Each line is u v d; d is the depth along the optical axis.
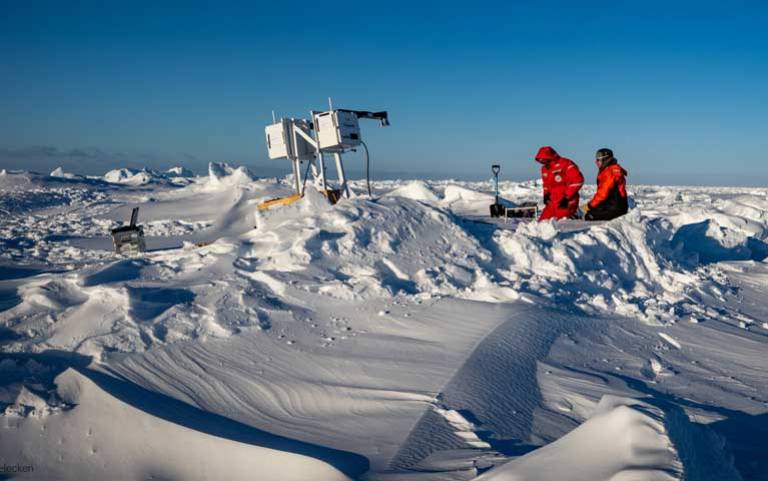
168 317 4.83
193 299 5.22
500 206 10.79
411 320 5.18
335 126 8.88
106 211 22.42
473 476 2.73
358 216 6.88
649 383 4.35
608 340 5.31
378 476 2.83
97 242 15.04
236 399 3.87
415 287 6.09
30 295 5.20
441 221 7.40
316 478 2.89
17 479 3.24
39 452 3.43
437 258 6.73
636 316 6.14
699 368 4.77
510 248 7.29
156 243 14.73
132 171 42.47
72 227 18.73
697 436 2.55
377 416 3.57
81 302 5.18
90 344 4.40
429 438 3.25
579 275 7.05
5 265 11.00
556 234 7.62
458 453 3.06
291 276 5.82
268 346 4.61
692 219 11.00
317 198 7.50
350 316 5.27
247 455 3.17
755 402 4.02
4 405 3.75
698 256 9.29
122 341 4.45
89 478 3.25
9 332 4.69
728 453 2.64
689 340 5.52
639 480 2.00
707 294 7.43
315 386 4.00
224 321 4.88
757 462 2.95
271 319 5.07
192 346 4.53
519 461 2.41
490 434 3.32
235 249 6.38
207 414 3.69
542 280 6.66
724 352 5.21
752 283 8.34
